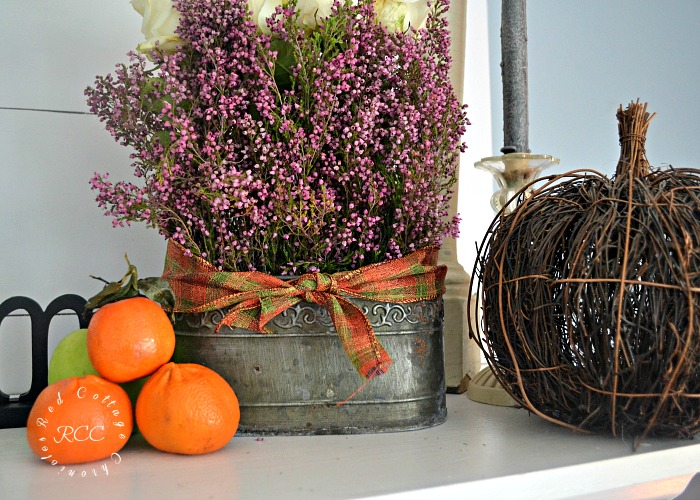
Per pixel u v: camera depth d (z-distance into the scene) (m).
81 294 1.00
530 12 1.46
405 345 0.74
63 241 0.99
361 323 0.70
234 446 0.68
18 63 0.97
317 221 0.72
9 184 0.96
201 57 0.73
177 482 0.57
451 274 1.02
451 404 0.90
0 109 0.96
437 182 0.79
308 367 0.71
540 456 0.63
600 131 1.54
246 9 0.71
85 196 1.00
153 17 0.75
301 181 0.69
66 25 1.00
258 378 0.71
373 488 0.54
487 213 1.32
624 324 0.62
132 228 1.04
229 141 0.70
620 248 0.63
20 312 0.96
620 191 0.67
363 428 0.72
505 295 0.71
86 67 1.01
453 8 1.14
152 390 0.65
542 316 0.67
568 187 0.74
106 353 0.65
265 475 0.58
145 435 0.65
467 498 0.55
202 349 0.72
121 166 1.03
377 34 0.75
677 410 0.65
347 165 0.72
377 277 0.72
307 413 0.71
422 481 0.56
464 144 0.81
